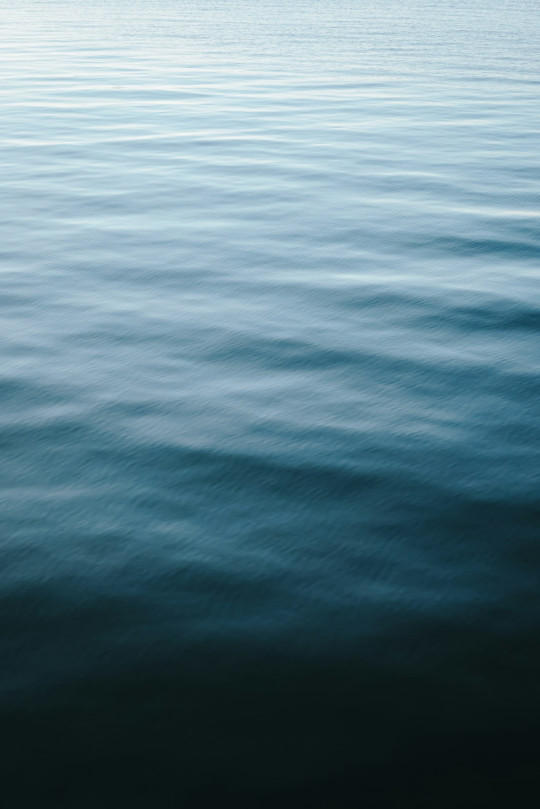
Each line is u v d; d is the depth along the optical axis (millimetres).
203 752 2365
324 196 8188
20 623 2814
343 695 2551
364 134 10898
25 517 3346
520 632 2799
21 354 4836
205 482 3600
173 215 7523
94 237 6910
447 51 19016
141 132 10734
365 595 2957
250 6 28203
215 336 5121
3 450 3824
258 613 2865
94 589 2967
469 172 9180
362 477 3648
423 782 2283
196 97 13070
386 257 6566
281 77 15094
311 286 5949
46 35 20578
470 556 3170
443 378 4605
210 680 2598
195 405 4273
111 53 17641
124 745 2383
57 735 2410
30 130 10758
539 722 2461
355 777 2297
